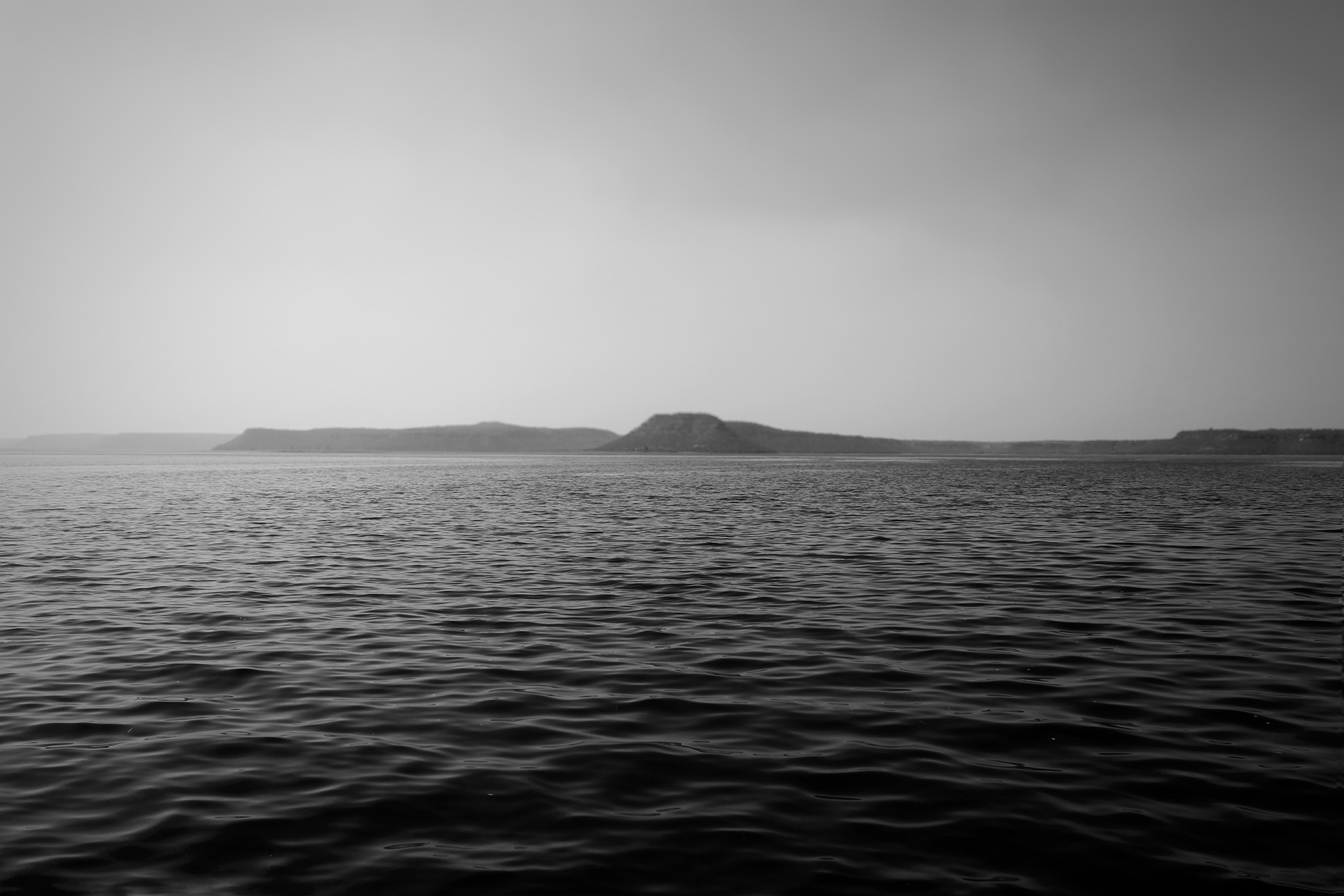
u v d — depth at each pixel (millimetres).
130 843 8641
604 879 7902
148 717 12898
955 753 11133
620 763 10812
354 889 7738
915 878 7898
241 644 17906
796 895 7613
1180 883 7828
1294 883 7816
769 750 11297
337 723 12555
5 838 8711
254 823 9094
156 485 93500
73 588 25297
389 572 28484
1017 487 86062
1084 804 9500
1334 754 11016
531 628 19484
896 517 49375
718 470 154875
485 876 7957
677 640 18125
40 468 161750
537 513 53875
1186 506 58031
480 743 11656
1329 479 106312
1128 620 19938
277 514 53281
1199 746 11305
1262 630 18719
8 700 13812
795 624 19719
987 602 22359
